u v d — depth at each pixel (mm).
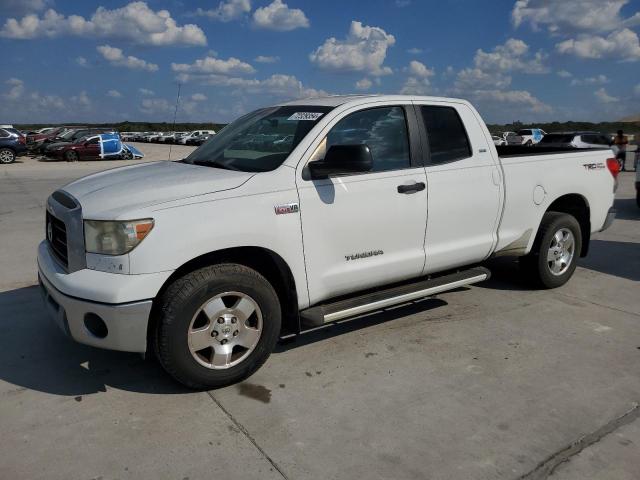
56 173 21328
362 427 3234
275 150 4059
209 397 3566
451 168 4668
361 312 4152
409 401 3535
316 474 2809
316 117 4105
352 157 3678
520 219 5273
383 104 4387
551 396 3619
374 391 3658
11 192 14219
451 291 5801
